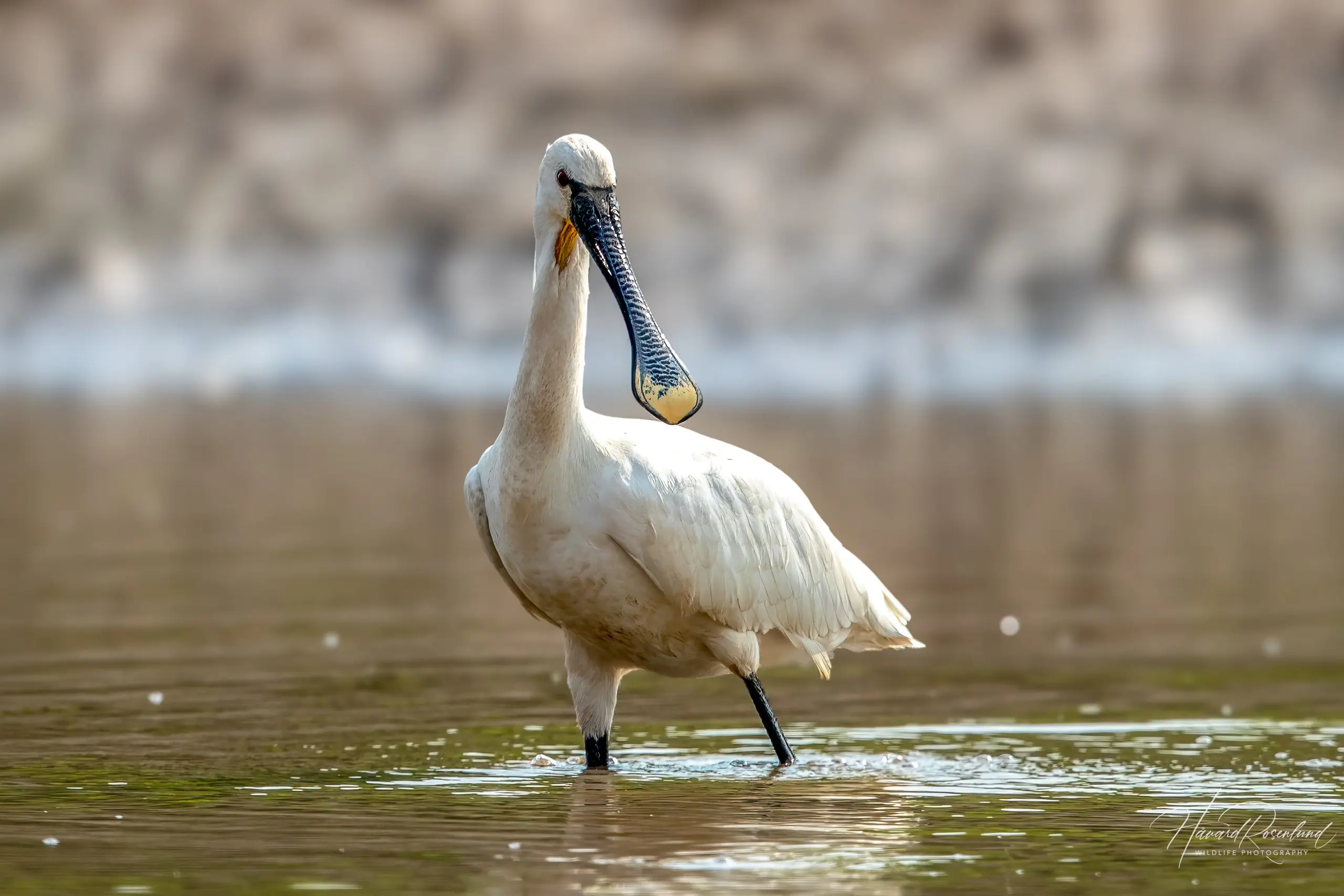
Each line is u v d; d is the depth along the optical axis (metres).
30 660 11.63
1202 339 33.56
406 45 39.88
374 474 22.22
